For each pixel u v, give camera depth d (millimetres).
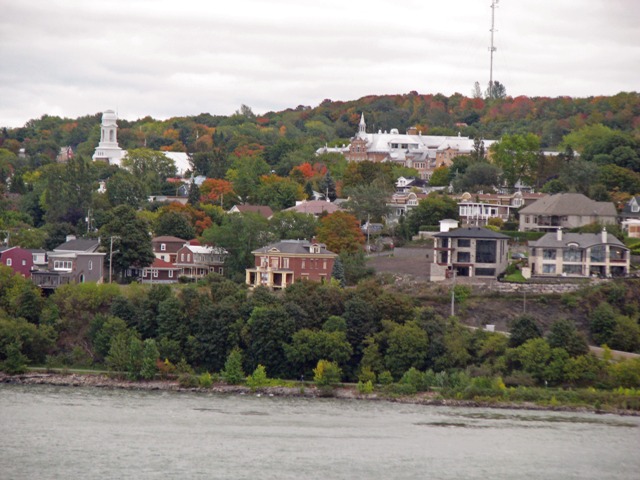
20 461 190625
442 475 189500
